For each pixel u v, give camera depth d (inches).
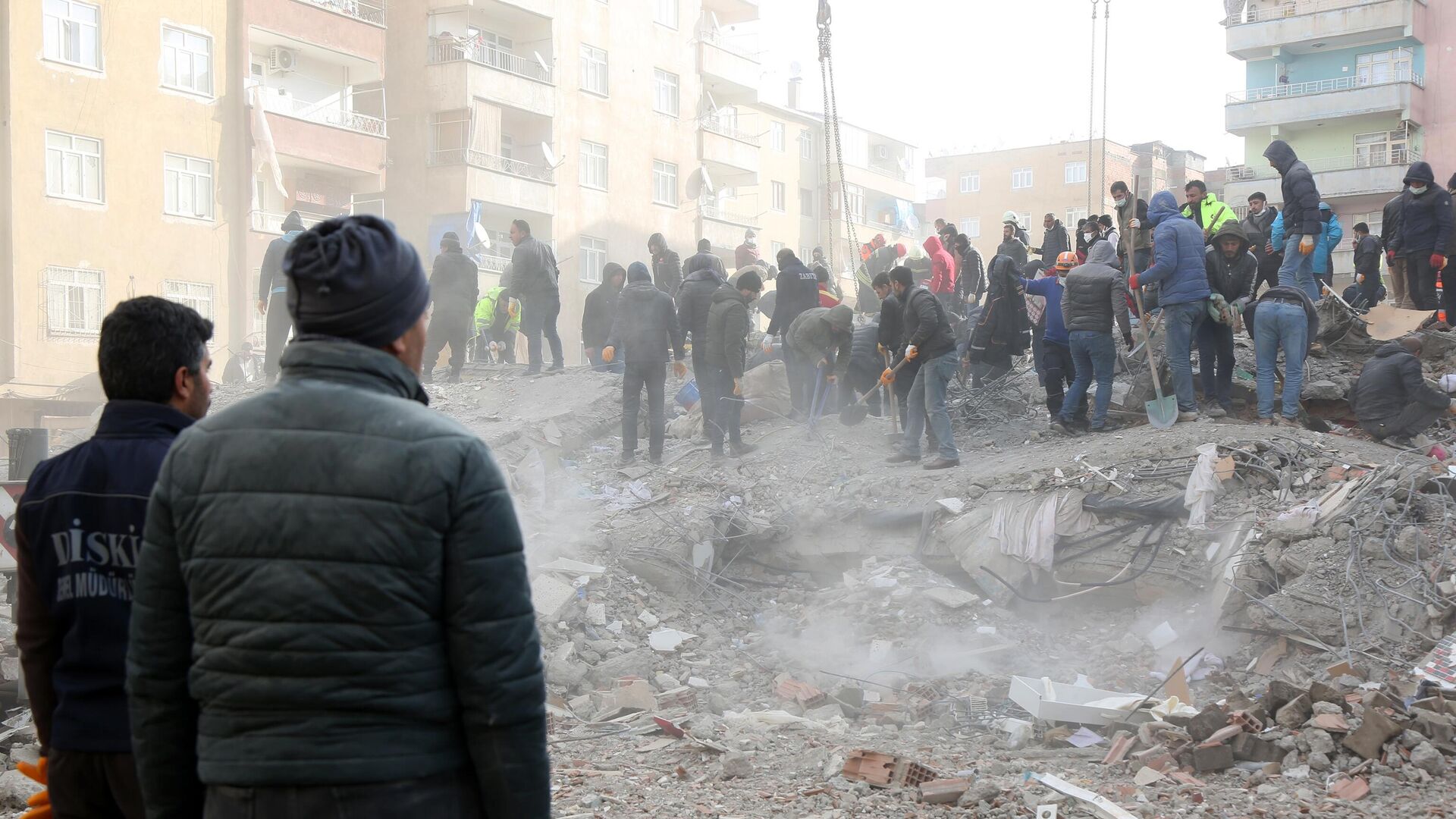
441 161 1275.8
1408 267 523.8
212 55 1050.7
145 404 109.7
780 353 549.3
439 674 79.7
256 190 1080.2
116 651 104.4
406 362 90.9
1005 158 2657.5
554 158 1374.3
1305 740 221.6
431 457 79.4
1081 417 446.3
